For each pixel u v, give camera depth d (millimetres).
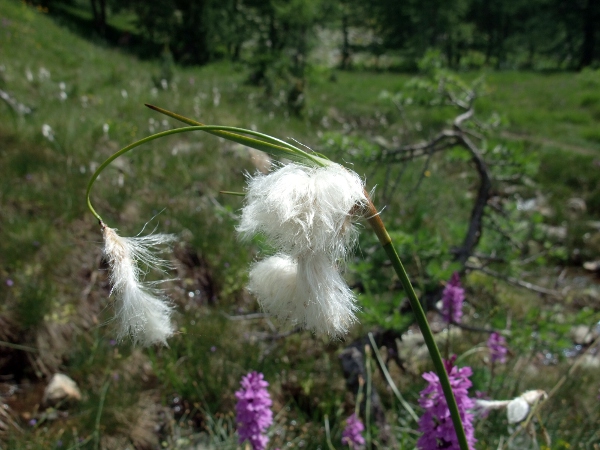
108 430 2803
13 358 3195
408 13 32938
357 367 2803
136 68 12805
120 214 4367
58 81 8195
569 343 2828
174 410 2990
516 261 3631
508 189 7688
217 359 3232
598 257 6398
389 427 2615
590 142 11859
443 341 3561
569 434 2666
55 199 4160
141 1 21844
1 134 4902
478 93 4129
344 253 900
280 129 8602
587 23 32188
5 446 2613
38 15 15789
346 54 34281
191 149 6102
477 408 1817
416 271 3453
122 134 6039
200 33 21312
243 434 1973
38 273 3529
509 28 35906
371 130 10484
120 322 899
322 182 861
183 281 3881
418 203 5789
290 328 3318
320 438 2740
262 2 22031
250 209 909
